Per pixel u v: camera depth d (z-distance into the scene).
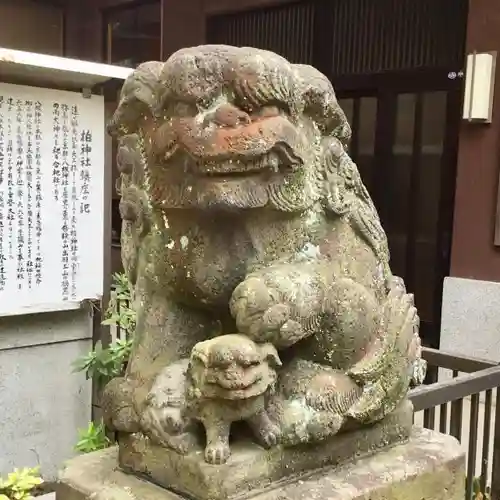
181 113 0.97
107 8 5.06
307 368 1.11
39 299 2.47
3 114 2.32
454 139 3.77
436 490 1.22
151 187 1.05
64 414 2.63
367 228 1.20
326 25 4.19
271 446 1.04
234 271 1.05
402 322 1.20
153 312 1.15
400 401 1.24
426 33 3.81
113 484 1.09
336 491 1.06
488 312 3.52
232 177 0.96
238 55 0.96
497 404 2.06
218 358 0.93
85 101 2.50
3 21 4.75
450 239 3.85
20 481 1.92
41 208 2.44
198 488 0.99
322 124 1.11
